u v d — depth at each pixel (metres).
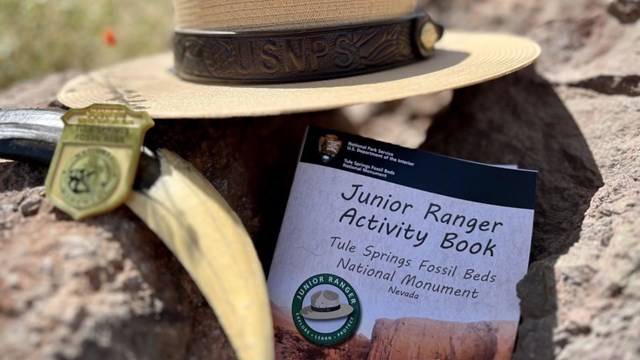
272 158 1.29
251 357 0.75
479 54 1.15
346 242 0.95
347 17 1.01
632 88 1.26
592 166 1.13
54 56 1.85
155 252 0.84
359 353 0.90
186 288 0.84
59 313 0.70
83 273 0.76
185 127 1.12
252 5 1.00
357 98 0.87
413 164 0.97
